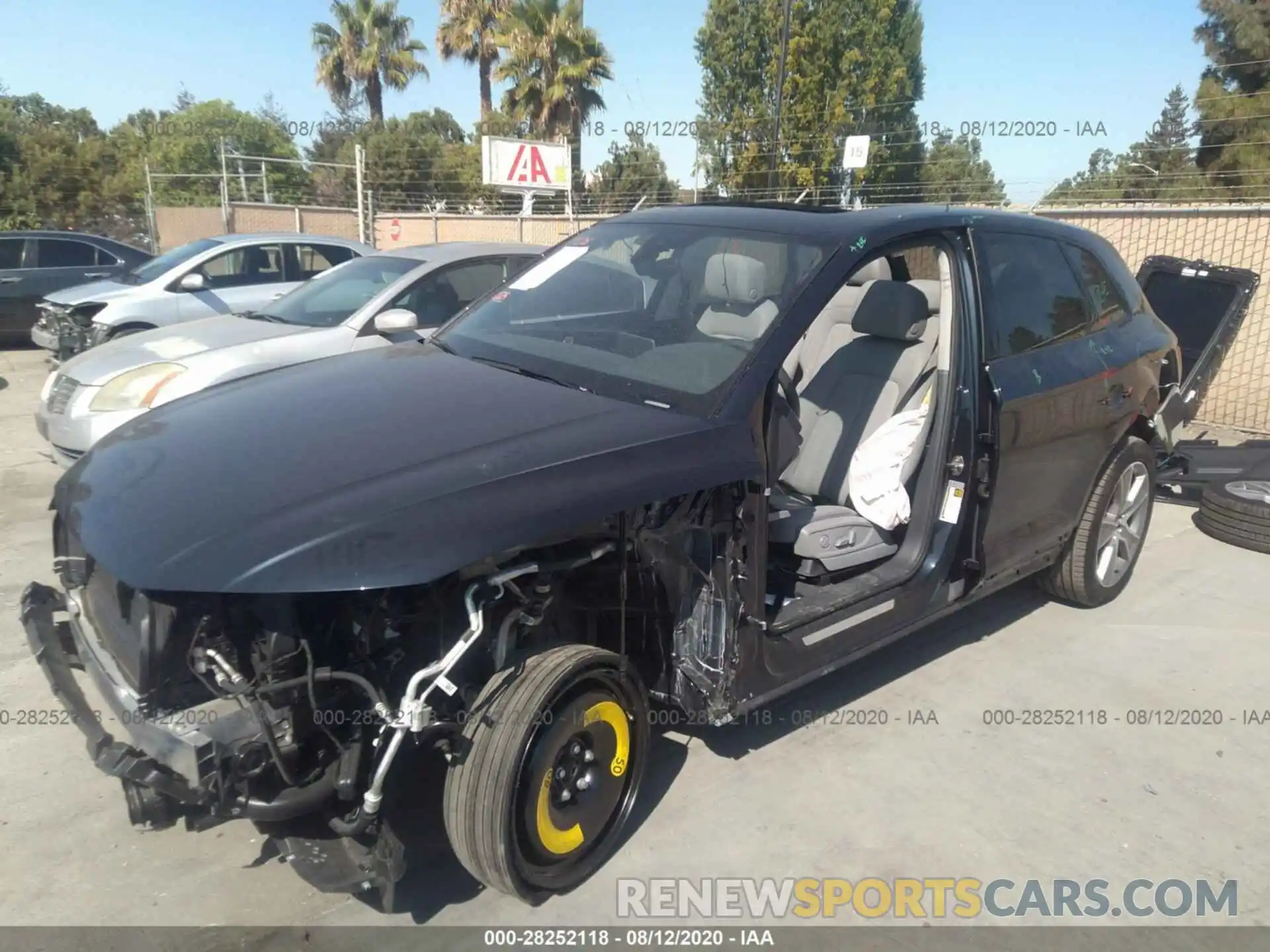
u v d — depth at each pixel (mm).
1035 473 3836
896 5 20953
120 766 2193
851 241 3201
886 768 3307
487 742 2352
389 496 2268
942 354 3463
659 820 2996
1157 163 23000
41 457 6922
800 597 3238
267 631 2195
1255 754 3455
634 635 2859
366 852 2295
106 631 2504
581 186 26109
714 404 2816
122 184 30828
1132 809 3129
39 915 2521
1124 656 4191
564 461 2473
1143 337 4551
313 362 3502
